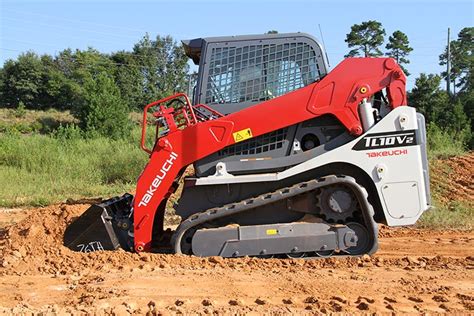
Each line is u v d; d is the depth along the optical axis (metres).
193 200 7.68
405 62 46.16
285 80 7.79
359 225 7.48
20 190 16.27
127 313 5.33
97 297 5.80
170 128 7.55
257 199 7.40
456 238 9.69
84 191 16.34
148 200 7.59
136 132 34.34
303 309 5.48
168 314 5.27
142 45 58.97
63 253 7.55
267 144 7.63
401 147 7.43
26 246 7.75
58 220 8.12
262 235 7.41
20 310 5.37
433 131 26.00
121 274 6.75
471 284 6.51
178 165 7.53
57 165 19.50
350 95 7.46
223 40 7.86
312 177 7.62
